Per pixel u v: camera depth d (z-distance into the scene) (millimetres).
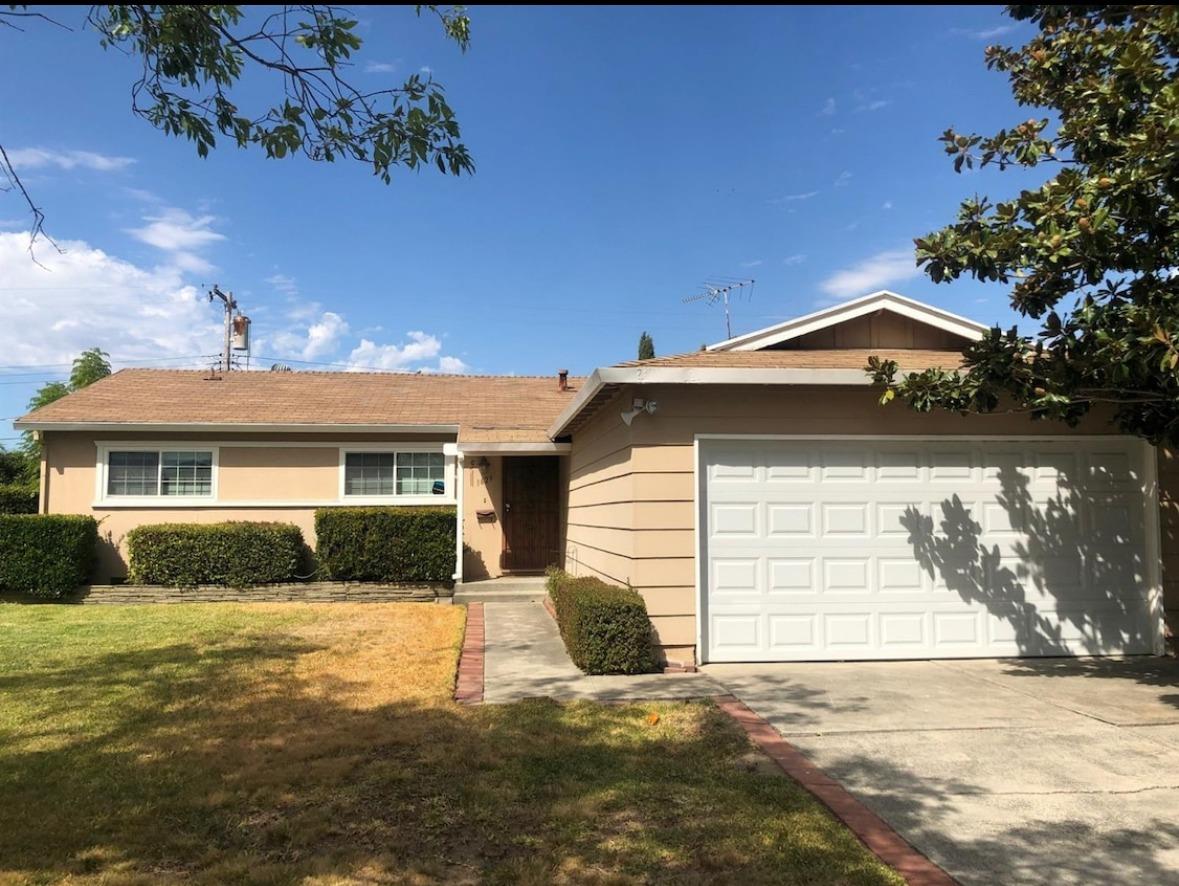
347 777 4629
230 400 15531
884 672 7371
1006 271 6320
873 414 7980
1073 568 8125
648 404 7637
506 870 3547
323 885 3426
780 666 7625
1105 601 8141
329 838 3883
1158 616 8117
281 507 14438
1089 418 8227
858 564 7914
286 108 4629
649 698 6363
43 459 13930
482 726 5594
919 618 7938
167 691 6559
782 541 7848
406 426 14609
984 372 6312
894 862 3607
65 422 13656
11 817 4094
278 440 14523
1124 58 5258
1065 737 5395
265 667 7461
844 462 7965
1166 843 3805
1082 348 5945
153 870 3561
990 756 5020
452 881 3465
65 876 3496
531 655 8141
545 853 3717
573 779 4602
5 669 7359
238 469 14391
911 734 5465
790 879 3461
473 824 4023
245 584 13203
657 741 5289
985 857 3662
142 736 5375
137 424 13844
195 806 4238
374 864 3600
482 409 15938
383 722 5676
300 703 6199
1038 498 8133
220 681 6902
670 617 7605
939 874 3500
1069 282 6207
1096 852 3711
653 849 3744
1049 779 4633
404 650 8328
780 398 7875
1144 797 4363
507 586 13016
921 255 6500
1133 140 5184
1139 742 5293
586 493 10938
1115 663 7773
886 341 10328
